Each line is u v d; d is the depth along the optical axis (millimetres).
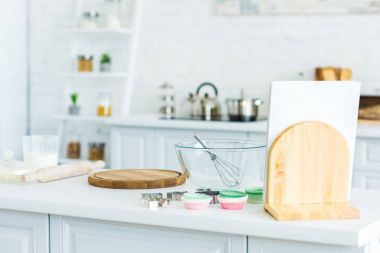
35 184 2541
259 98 5062
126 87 5457
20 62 6102
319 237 1822
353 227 1825
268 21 5230
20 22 6078
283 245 1913
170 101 5301
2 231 2375
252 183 2564
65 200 2205
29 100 6184
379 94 4789
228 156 2244
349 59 5004
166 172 2650
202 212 2027
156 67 5652
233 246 1983
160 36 5621
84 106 5875
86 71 5574
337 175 2117
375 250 1979
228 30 5371
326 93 2117
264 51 5262
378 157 4133
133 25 5457
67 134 5988
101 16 5672
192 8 5492
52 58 6062
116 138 5004
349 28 4988
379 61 4918
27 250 2328
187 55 5535
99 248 2203
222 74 5414
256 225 1899
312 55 5113
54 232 2264
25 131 6188
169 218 2012
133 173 2625
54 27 6031
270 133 2096
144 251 2129
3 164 2615
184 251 2066
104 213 2107
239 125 4504
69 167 2699
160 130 4824
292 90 2096
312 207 2012
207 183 2271
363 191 2459
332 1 5004
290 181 2080
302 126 2088
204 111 5047
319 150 2100
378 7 4891
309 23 5105
